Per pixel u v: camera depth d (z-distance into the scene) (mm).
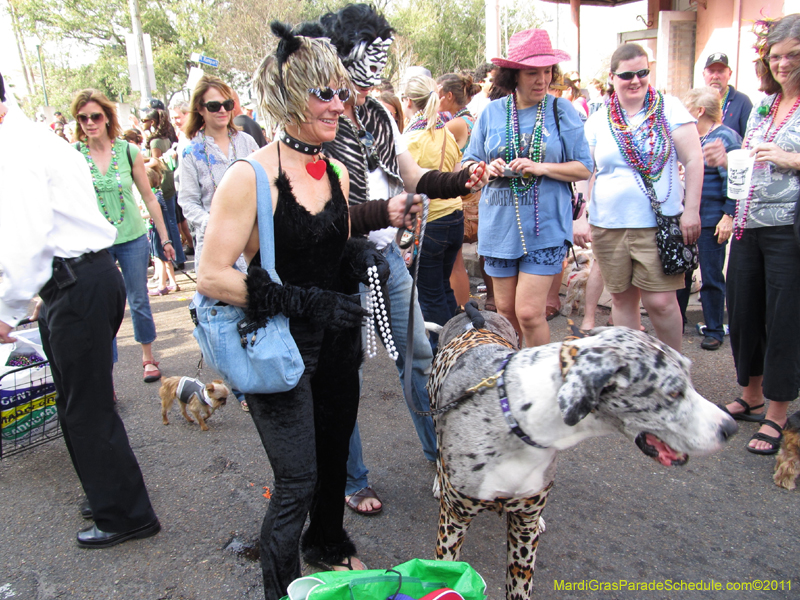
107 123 4375
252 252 2000
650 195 3635
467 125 5328
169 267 7836
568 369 1835
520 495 2049
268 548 2012
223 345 1911
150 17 38719
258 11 27359
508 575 2213
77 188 2467
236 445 3777
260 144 5203
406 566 1731
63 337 2531
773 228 3195
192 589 2533
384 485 3264
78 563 2715
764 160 3074
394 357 2289
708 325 4801
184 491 3270
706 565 2580
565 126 3439
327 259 2066
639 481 3199
